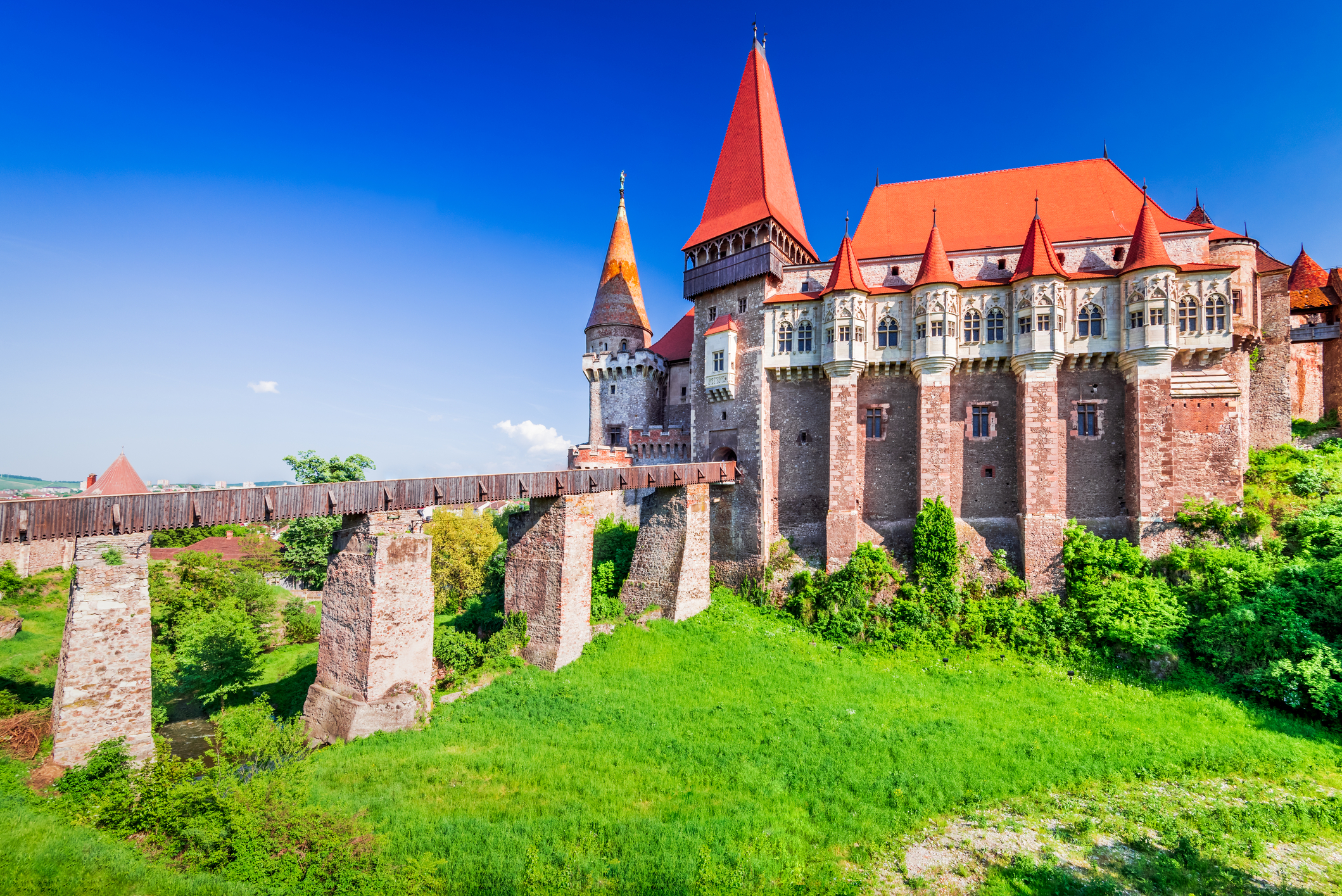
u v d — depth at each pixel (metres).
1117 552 31.08
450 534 54.19
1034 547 32.19
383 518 23.27
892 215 40.22
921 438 34.22
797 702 25.25
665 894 13.86
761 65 44.72
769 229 39.00
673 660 29.42
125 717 17.83
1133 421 31.94
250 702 29.52
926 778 19.58
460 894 13.43
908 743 21.84
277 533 67.81
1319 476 33.62
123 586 18.09
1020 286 33.44
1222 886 15.03
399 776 18.98
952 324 34.16
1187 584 29.28
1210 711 24.33
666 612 34.31
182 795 14.24
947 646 30.83
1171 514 30.86
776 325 38.72
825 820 17.52
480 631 33.47
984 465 34.94
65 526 17.12
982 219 37.97
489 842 15.39
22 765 16.66
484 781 19.02
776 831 16.64
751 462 38.84
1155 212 34.38
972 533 34.38
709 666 28.81
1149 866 15.77
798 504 38.28
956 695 26.38
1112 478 33.00
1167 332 30.88
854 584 33.50
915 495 35.69
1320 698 23.03
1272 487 33.47
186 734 26.31
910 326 35.56
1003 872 15.50
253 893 12.00
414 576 23.55
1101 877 15.34
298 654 39.38
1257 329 34.81
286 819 14.38
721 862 15.20
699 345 43.06
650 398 55.75
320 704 23.64
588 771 19.75
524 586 30.39
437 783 18.73
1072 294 33.31
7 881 10.58
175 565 45.25
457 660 27.17
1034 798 18.97
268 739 19.47
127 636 18.05
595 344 58.75
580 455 48.72
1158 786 19.83
